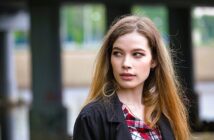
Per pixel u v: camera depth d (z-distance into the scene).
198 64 75.19
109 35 4.01
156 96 4.21
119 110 3.82
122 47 3.93
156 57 4.18
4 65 52.75
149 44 4.02
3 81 52.47
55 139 27.55
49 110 27.50
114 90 3.99
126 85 3.94
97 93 3.99
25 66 71.62
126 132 3.74
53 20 27.59
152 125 4.02
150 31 4.00
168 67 4.22
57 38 27.73
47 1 27.44
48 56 27.62
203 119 32.66
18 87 71.50
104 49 4.06
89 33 95.00
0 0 30.11
